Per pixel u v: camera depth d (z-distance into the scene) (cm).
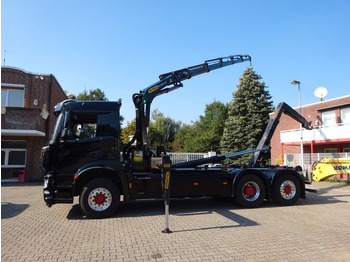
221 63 1070
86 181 699
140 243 487
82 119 720
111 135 716
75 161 688
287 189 869
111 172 704
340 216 709
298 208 820
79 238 517
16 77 1748
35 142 1738
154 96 882
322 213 746
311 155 1731
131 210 779
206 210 782
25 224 622
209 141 4094
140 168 745
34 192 1193
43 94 1808
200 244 482
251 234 543
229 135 2970
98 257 422
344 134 1750
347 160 1398
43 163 688
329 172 1465
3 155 1698
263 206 848
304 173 939
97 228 588
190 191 782
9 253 439
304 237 525
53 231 565
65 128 692
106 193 689
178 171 798
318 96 2152
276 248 464
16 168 1712
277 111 1055
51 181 673
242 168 868
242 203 812
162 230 567
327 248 465
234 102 3059
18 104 1767
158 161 767
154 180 738
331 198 1019
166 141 6969
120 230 571
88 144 700
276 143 2584
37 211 767
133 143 821
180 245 477
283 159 2077
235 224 620
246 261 408
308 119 2245
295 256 429
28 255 430
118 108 735
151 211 766
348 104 1911
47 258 418
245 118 2934
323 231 566
